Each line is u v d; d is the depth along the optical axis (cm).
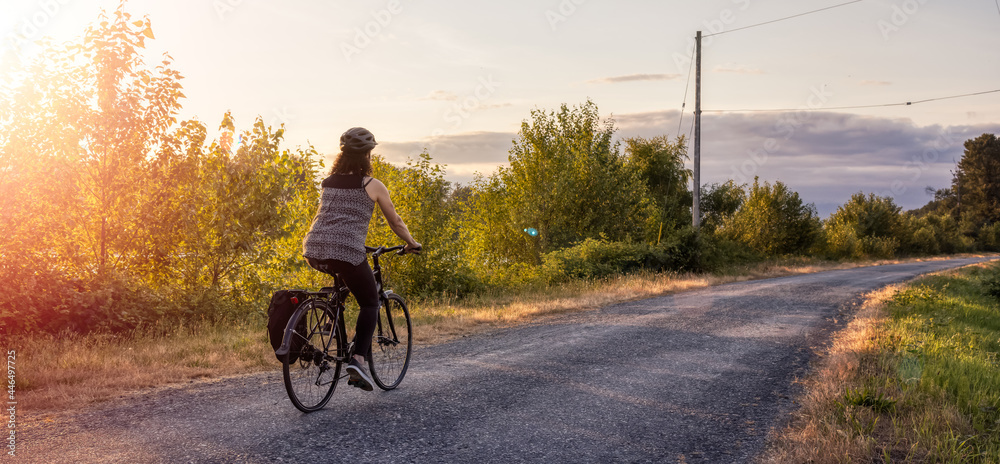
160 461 299
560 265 1775
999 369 596
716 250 2295
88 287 733
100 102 820
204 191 922
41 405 397
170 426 359
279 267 1030
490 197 2212
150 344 648
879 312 1048
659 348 680
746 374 554
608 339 737
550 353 639
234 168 939
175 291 860
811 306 1146
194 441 331
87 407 399
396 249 436
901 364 564
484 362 584
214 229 925
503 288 1545
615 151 2483
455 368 552
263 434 347
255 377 505
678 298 1290
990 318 1168
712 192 4344
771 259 3566
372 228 1267
